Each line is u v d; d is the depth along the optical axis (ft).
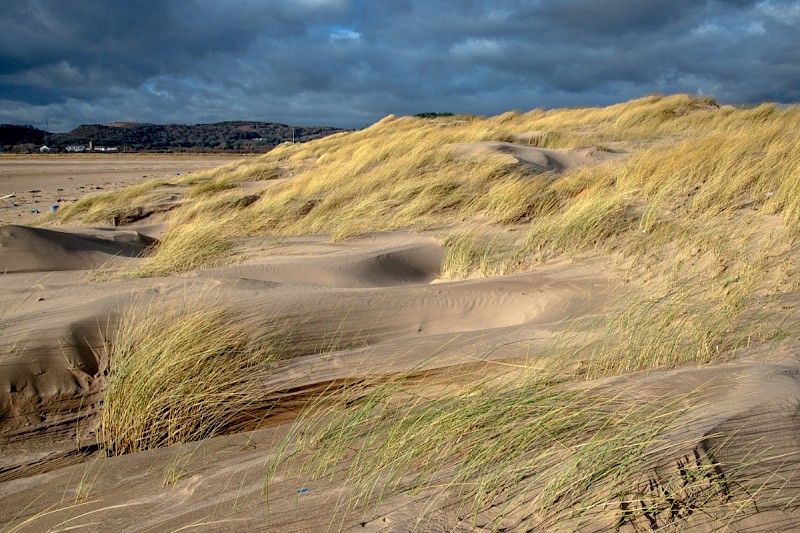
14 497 9.26
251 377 13.61
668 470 6.91
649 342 11.76
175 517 7.70
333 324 16.47
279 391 13.00
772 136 31.65
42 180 85.87
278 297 17.43
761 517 6.24
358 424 9.49
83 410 12.93
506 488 7.14
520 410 8.44
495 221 28.84
